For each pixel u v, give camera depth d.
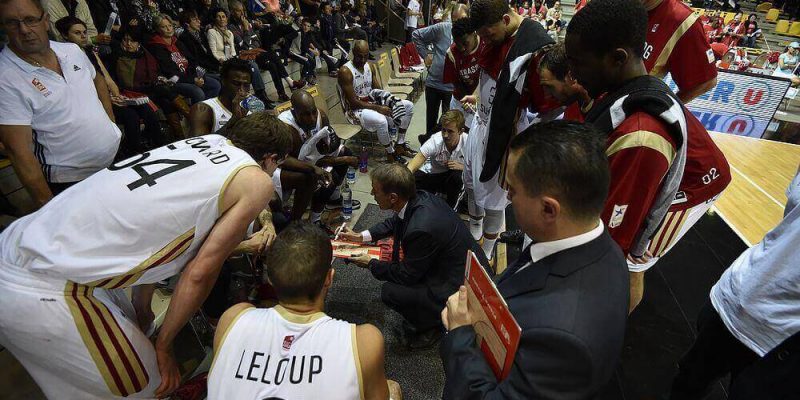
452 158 3.12
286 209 3.12
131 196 1.15
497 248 2.93
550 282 0.75
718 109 5.93
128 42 3.68
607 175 0.71
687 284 2.61
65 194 1.22
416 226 1.87
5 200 2.40
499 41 2.03
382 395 1.11
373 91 4.64
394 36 10.17
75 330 1.14
